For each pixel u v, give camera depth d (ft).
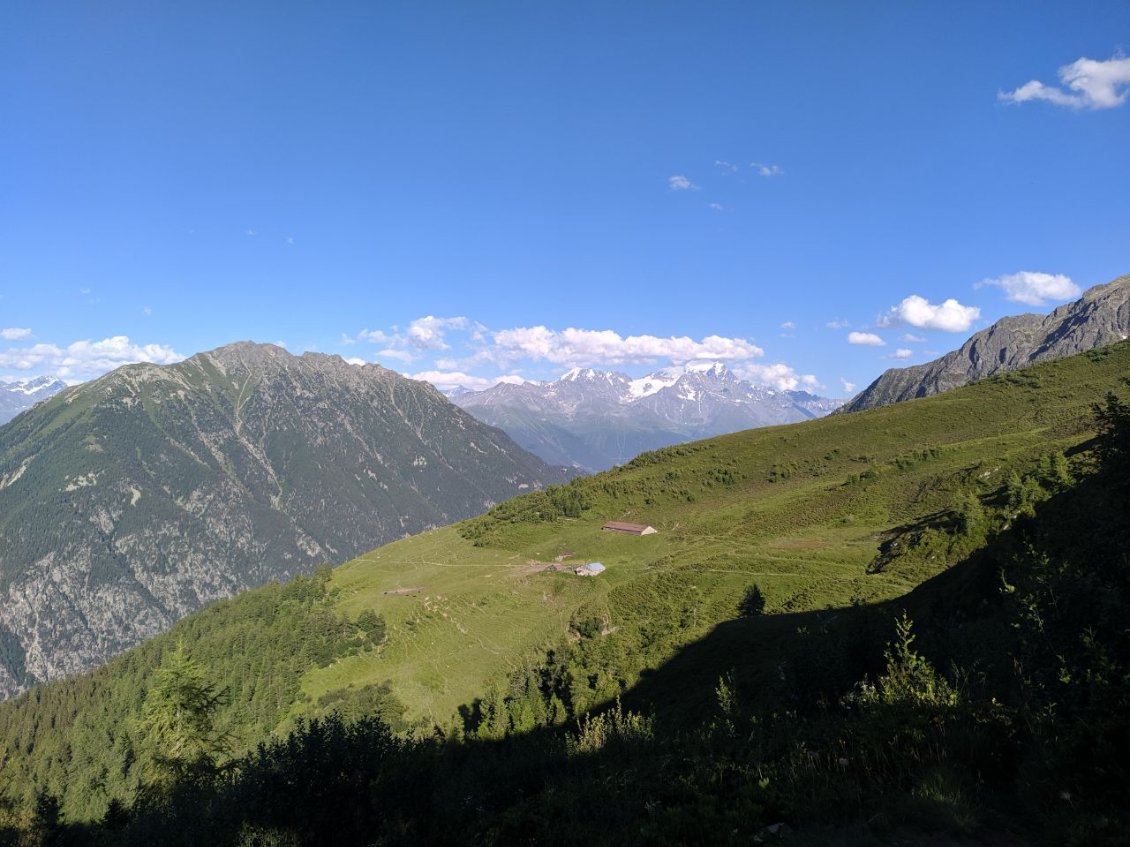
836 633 88.22
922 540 247.70
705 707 131.75
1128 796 26.94
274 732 352.49
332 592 572.51
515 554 577.02
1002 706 39.42
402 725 316.60
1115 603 40.40
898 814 30.37
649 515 567.18
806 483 500.33
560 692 240.32
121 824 113.91
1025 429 427.33
